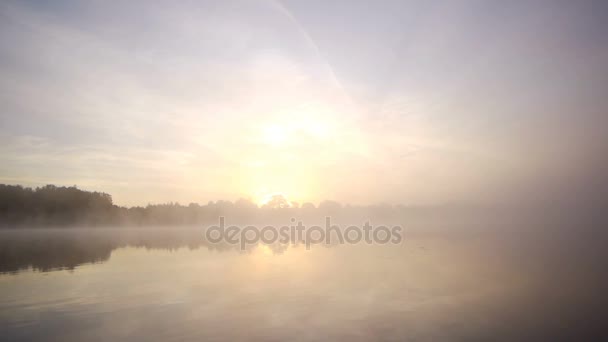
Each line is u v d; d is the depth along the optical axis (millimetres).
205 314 14672
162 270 26312
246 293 18359
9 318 14414
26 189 104375
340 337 11719
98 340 11945
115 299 17469
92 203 120688
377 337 11633
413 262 27672
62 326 13391
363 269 25016
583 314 13523
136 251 40781
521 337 11391
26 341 11969
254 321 13586
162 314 14750
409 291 18062
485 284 19219
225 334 12211
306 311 14828
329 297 17188
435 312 14305
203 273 24703
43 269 27375
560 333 11664
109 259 33406
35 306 16266
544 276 20781
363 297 17062
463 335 11656
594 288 17516
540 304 15070
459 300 16109
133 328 13023
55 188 112250
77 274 24938
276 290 18953
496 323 12789
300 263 28609
